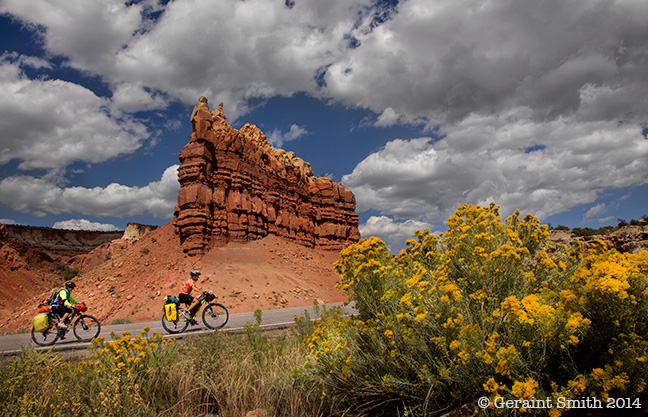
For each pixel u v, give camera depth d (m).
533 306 2.47
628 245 12.33
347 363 3.61
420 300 3.24
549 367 2.63
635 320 2.45
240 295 28.97
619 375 2.26
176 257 33.12
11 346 10.17
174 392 4.70
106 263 37.84
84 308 10.87
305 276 38.62
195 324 12.31
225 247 35.88
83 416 3.63
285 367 5.53
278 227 46.69
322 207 56.88
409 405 3.21
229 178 38.62
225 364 5.47
